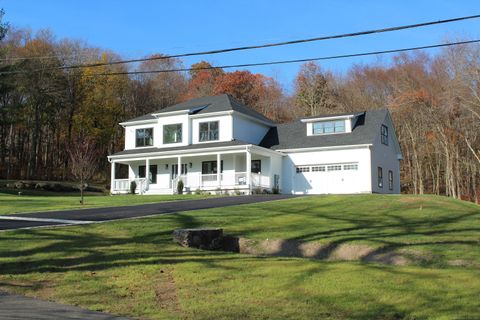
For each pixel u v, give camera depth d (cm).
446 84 4847
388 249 1224
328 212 1908
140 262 1086
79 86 5534
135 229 1493
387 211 1930
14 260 1079
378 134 3441
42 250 1178
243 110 3709
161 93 6638
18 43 5319
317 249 1309
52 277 959
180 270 1019
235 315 731
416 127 5259
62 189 4219
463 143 4947
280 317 719
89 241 1300
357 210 1961
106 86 5656
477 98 4344
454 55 4716
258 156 3503
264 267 1036
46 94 5006
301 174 3475
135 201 2580
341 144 3334
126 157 3681
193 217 1745
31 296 833
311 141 3534
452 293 796
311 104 6312
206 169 3600
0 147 5422
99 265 1056
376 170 3344
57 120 5628
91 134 5484
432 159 5356
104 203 2489
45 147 5784
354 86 6128
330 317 714
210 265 1064
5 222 1650
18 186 4056
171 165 3728
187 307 777
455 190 4950
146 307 779
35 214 1938
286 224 1623
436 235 1391
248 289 871
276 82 6975
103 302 805
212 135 3553
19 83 4709
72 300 813
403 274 934
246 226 1587
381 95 5884
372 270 977
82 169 2641
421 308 732
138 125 3888
